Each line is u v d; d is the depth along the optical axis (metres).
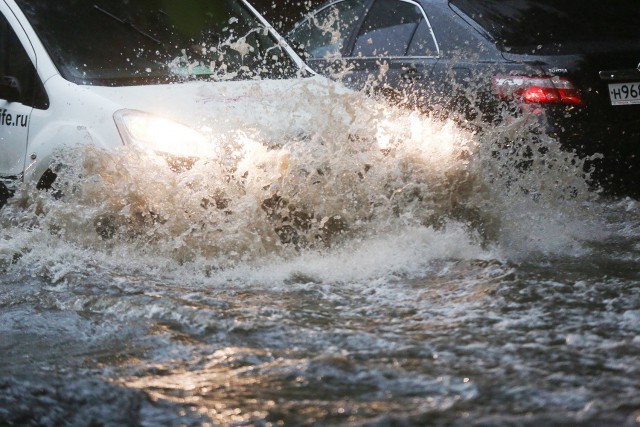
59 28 19.64
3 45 19.56
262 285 14.54
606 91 19.48
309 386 9.52
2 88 18.73
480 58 20.19
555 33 20.14
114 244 16.73
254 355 10.70
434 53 21.28
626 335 11.13
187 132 16.69
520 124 19.08
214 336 11.66
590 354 10.40
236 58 20.31
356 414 8.68
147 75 19.03
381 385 9.48
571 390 9.20
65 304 13.42
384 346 10.92
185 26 20.84
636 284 13.78
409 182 17.05
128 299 13.40
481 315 12.25
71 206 17.03
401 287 14.12
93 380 9.96
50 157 17.77
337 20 24.50
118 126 17.09
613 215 18.83
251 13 22.33
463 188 17.36
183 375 10.09
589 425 8.24
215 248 16.23
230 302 13.38
